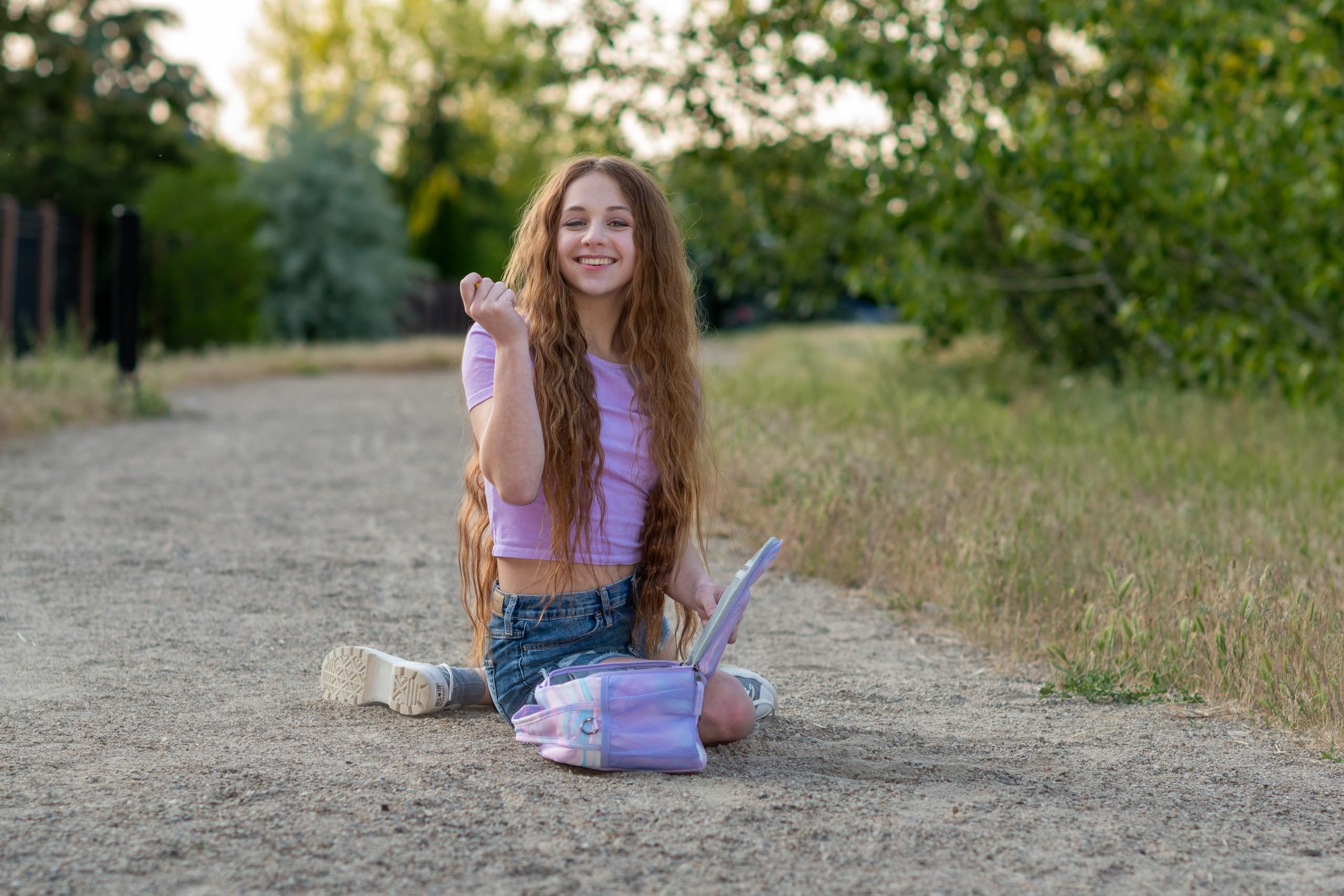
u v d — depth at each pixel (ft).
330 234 92.73
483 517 11.35
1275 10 31.71
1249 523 19.35
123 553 19.79
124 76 102.06
